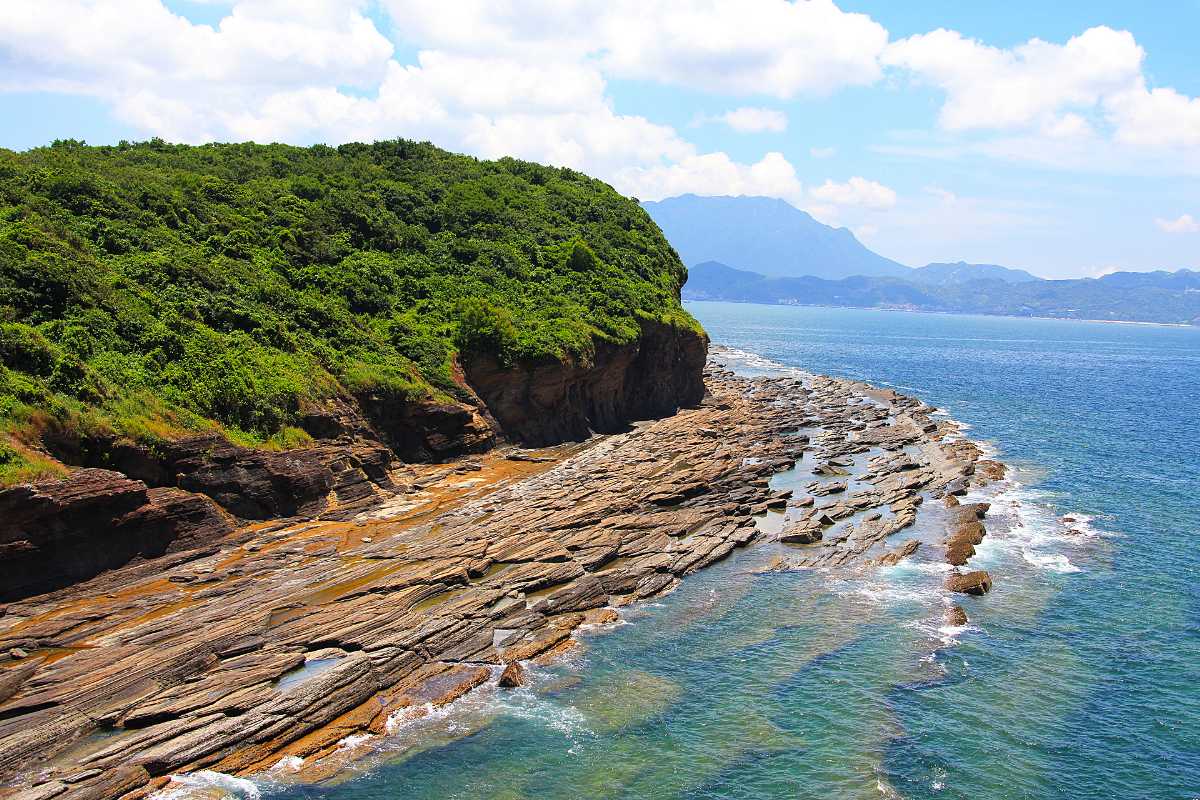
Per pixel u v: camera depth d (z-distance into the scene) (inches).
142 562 1670.8
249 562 1715.1
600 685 1366.9
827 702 1341.0
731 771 1165.1
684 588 1764.3
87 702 1177.4
